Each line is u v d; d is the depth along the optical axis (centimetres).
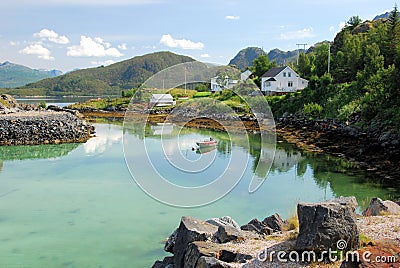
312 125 4659
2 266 1332
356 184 2338
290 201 2014
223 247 1070
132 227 1689
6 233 1627
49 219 1791
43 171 2723
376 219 1175
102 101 9088
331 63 6362
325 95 5209
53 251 1456
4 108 5212
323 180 2425
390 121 3353
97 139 4250
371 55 5162
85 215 1841
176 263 1172
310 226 923
